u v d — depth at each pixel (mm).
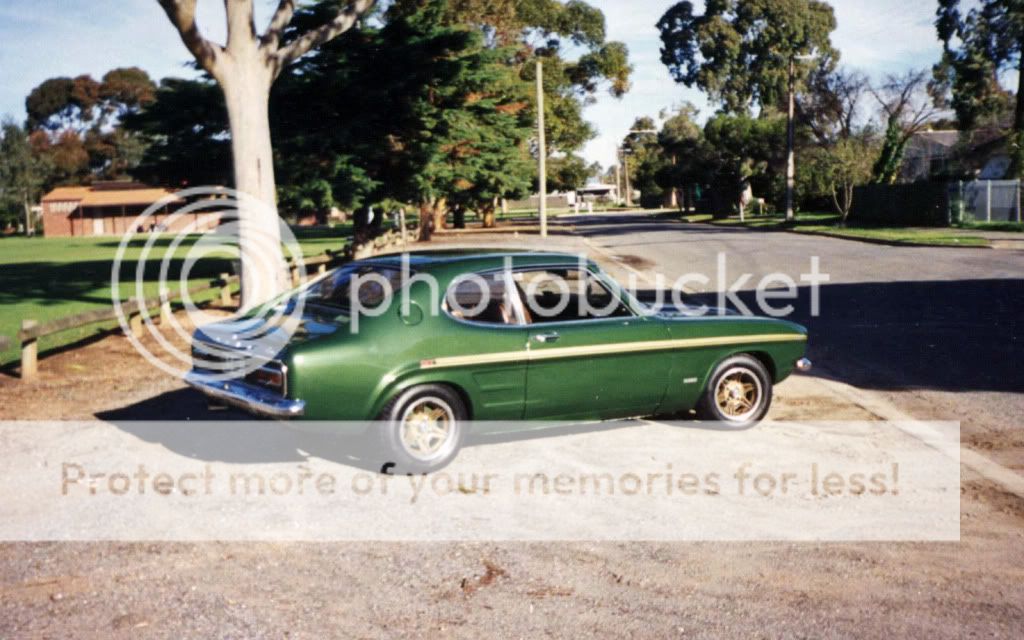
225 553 5027
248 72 13227
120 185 85812
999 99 53812
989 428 8016
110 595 4477
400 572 4797
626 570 4863
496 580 4715
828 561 5020
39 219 96000
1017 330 13016
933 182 41750
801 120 59000
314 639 4035
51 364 11477
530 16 59531
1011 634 4148
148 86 110500
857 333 13367
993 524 5637
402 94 25984
